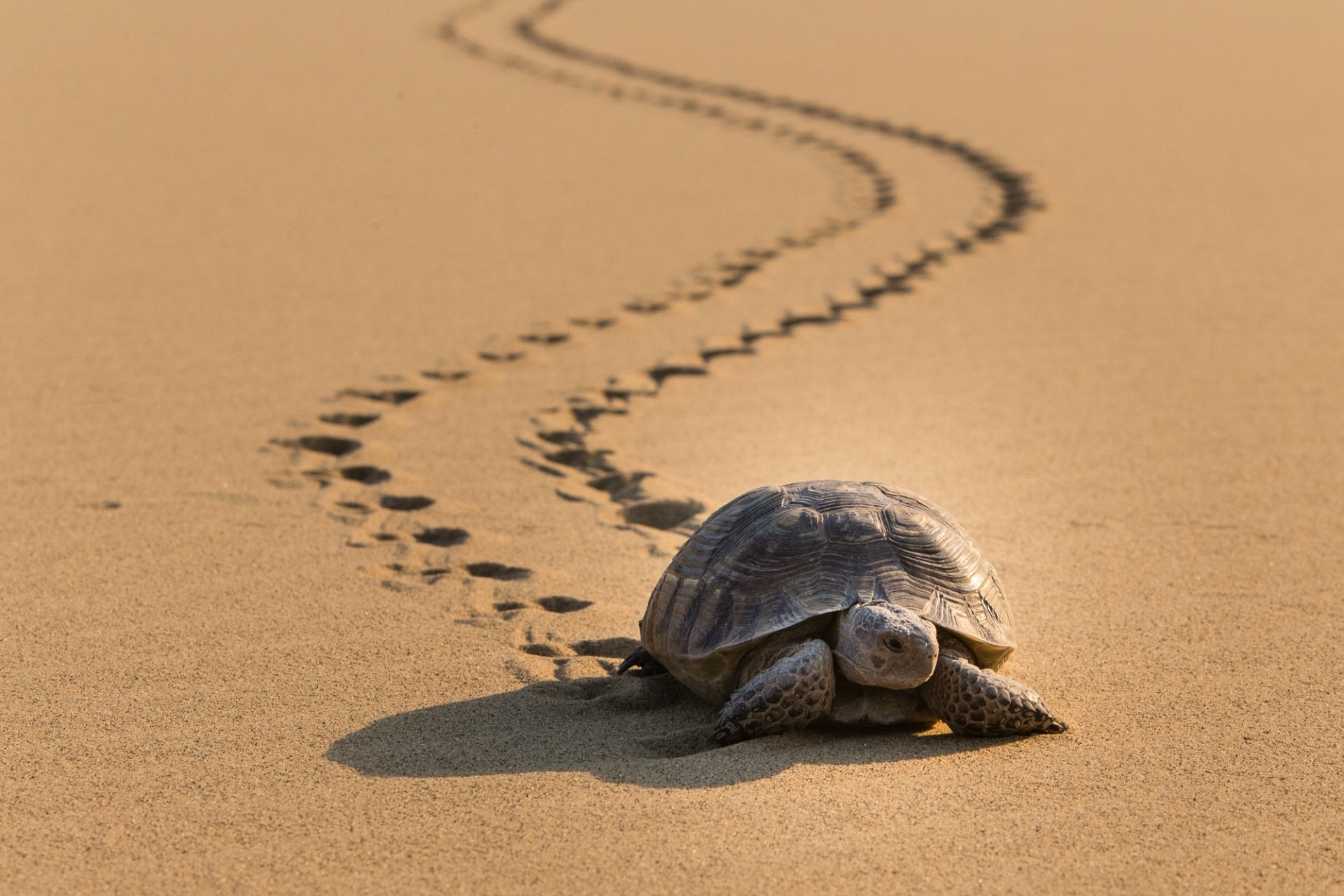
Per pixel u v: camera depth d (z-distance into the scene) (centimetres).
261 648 557
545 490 757
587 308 1159
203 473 780
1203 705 495
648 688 513
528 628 576
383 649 555
